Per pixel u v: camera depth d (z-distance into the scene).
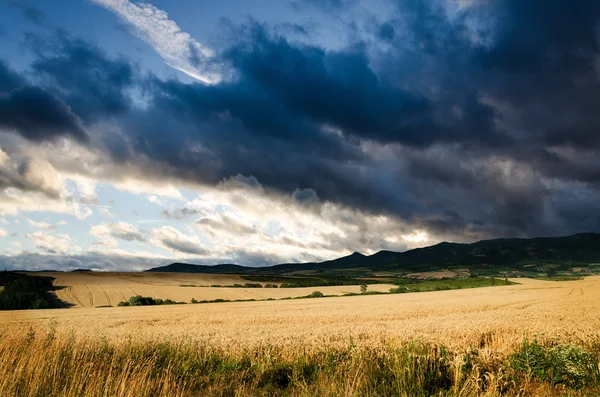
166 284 120.94
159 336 23.81
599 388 9.31
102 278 122.62
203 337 22.98
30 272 117.38
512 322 28.98
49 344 11.51
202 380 11.09
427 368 10.26
